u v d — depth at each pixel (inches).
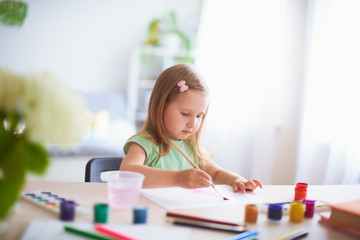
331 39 98.2
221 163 126.0
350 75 92.4
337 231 32.2
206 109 58.4
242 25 122.1
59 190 40.1
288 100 116.0
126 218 31.6
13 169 24.4
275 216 33.6
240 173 121.9
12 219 29.5
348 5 94.0
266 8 116.6
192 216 32.2
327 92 98.7
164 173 43.4
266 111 116.3
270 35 115.8
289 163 116.6
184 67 54.9
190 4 185.3
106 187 42.8
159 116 54.1
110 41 180.2
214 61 128.6
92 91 179.5
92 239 26.0
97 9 177.5
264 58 116.7
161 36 183.2
